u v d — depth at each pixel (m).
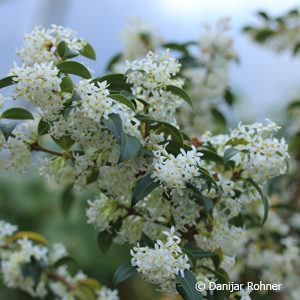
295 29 0.86
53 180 0.42
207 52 0.71
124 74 0.39
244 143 0.41
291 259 0.64
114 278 0.35
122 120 0.37
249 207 0.64
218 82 0.70
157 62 0.40
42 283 0.54
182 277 0.34
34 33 0.42
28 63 0.41
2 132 0.39
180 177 0.36
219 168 0.43
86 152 0.42
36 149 0.41
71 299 0.56
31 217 1.15
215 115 0.73
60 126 0.37
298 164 0.81
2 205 1.14
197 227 0.41
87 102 0.35
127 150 0.35
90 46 0.44
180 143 0.39
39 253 0.52
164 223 0.42
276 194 0.81
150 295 1.22
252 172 0.39
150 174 0.37
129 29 0.74
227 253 0.59
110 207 0.43
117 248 1.13
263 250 0.67
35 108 0.38
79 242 1.10
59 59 0.42
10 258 0.52
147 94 0.40
